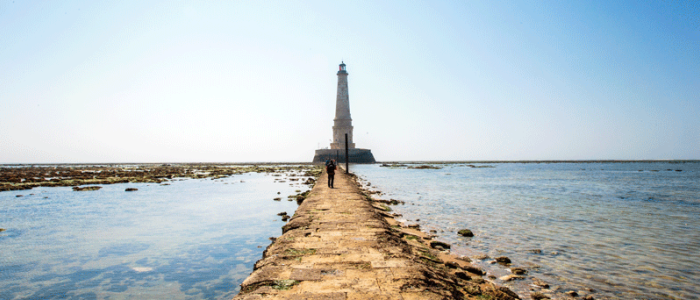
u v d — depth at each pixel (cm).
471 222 1423
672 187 3412
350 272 579
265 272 577
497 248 996
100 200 2217
